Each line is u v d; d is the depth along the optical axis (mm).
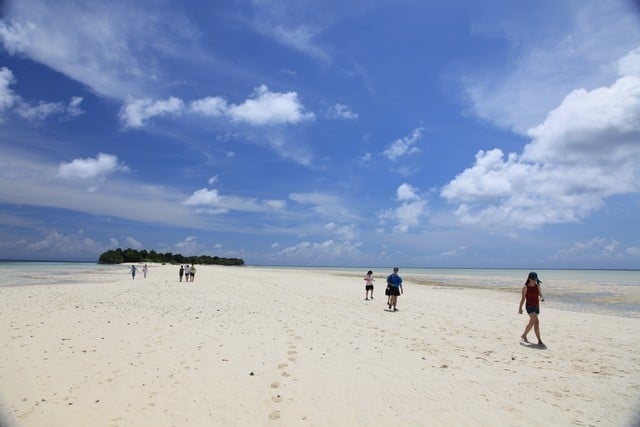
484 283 45969
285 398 6734
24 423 5621
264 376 7789
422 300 23062
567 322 15117
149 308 16578
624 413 6289
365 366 8602
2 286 28891
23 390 6844
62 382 7250
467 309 18891
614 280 57000
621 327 14148
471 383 7633
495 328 13625
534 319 11156
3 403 6289
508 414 6227
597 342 11508
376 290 30812
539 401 6770
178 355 9047
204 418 5922
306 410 6281
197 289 27422
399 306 19766
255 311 16641
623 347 10852
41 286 28734
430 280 53438
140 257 123562
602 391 7273
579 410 6398
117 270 69438
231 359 8836
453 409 6395
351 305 19812
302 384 7406
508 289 35281
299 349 9906
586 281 53344
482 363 9047
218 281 37500
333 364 8703
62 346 9602
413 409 6379
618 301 25234
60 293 22109
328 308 18344
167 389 7008
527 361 9289
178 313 15367
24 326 11805
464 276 71688
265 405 6438
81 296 20625
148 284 31828
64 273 54031
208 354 9188
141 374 7738
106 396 6660
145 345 9875
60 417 5840
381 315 16328
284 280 42219
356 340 11180
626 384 7660
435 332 12672
